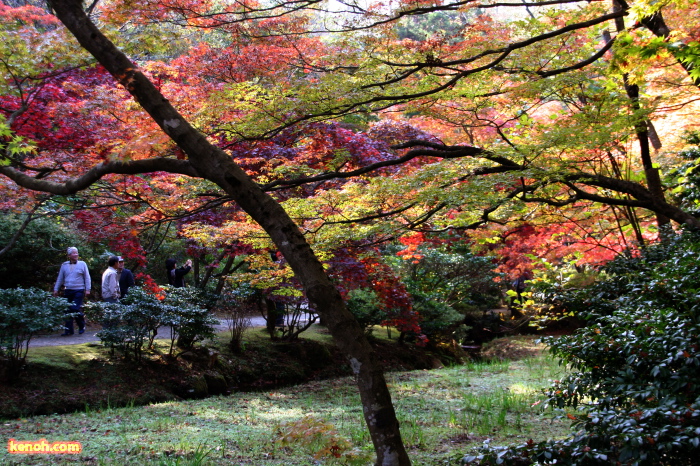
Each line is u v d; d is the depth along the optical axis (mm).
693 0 5059
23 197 7664
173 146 3791
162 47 5227
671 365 3441
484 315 18344
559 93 6047
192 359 9945
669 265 4996
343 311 2535
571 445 3158
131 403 8031
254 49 7465
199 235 7656
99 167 3203
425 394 8352
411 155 5672
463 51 5617
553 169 5395
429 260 13945
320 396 8938
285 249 2586
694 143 7457
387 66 5590
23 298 8016
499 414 6406
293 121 5531
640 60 4398
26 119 6301
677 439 2766
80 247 13648
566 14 5711
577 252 8867
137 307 9008
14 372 7934
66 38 4961
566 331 16156
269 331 12398
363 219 6020
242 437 5918
